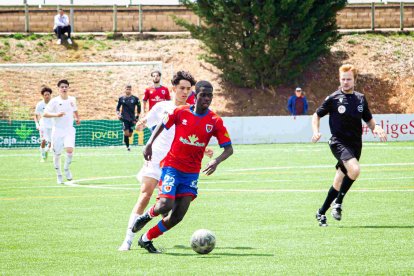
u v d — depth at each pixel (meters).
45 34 83.31
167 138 17.80
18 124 62.53
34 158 49.88
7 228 20.48
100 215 23.06
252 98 76.69
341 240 17.81
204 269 14.46
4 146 62.28
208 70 80.50
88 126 63.31
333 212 20.05
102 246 17.53
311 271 14.13
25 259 15.88
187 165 16.20
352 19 87.00
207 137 16.19
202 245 16.11
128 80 76.81
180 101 17.56
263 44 73.50
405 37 86.19
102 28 85.19
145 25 85.56
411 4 86.69
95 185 32.44
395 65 82.00
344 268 14.39
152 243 17.36
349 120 20.22
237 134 62.91
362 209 23.53
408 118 63.75
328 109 20.48
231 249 16.77
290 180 33.34
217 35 74.31
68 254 16.44
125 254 16.39
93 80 76.25
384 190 28.84
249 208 24.12
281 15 73.38
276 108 75.81
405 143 59.91
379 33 86.50
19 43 81.12
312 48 75.50
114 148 60.84
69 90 74.44
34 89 73.94
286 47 73.06
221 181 33.25
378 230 19.33
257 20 73.94
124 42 83.62
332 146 20.33
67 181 34.34
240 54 74.38
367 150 52.06
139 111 55.72
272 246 17.08
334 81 80.06
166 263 15.18
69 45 81.81
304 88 78.81
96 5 84.75
